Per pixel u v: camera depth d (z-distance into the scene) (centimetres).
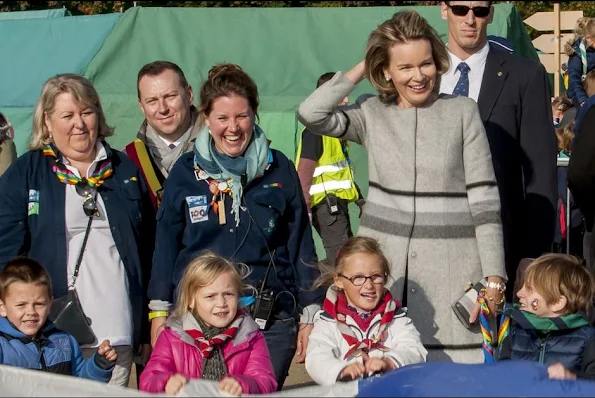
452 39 717
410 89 605
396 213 611
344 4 2602
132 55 1496
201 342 560
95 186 655
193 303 568
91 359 604
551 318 611
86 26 1566
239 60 1484
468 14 700
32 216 646
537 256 691
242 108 612
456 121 609
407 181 609
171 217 630
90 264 645
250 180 625
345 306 595
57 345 620
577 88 1403
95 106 657
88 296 640
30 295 607
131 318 656
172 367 560
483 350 601
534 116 702
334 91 617
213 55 1499
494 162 693
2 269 632
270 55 1492
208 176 625
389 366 550
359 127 630
